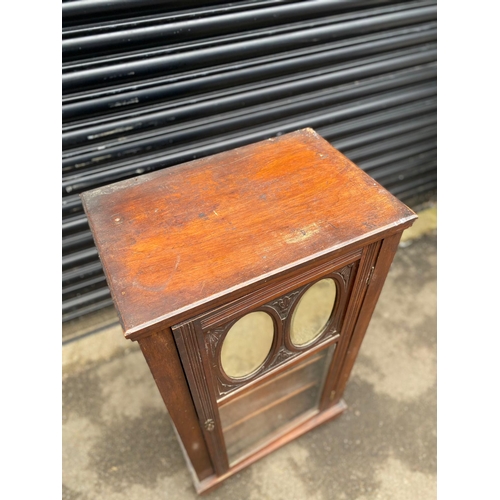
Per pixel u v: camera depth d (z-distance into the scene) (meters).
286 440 1.40
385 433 1.49
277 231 0.75
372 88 1.67
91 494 1.34
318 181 0.87
